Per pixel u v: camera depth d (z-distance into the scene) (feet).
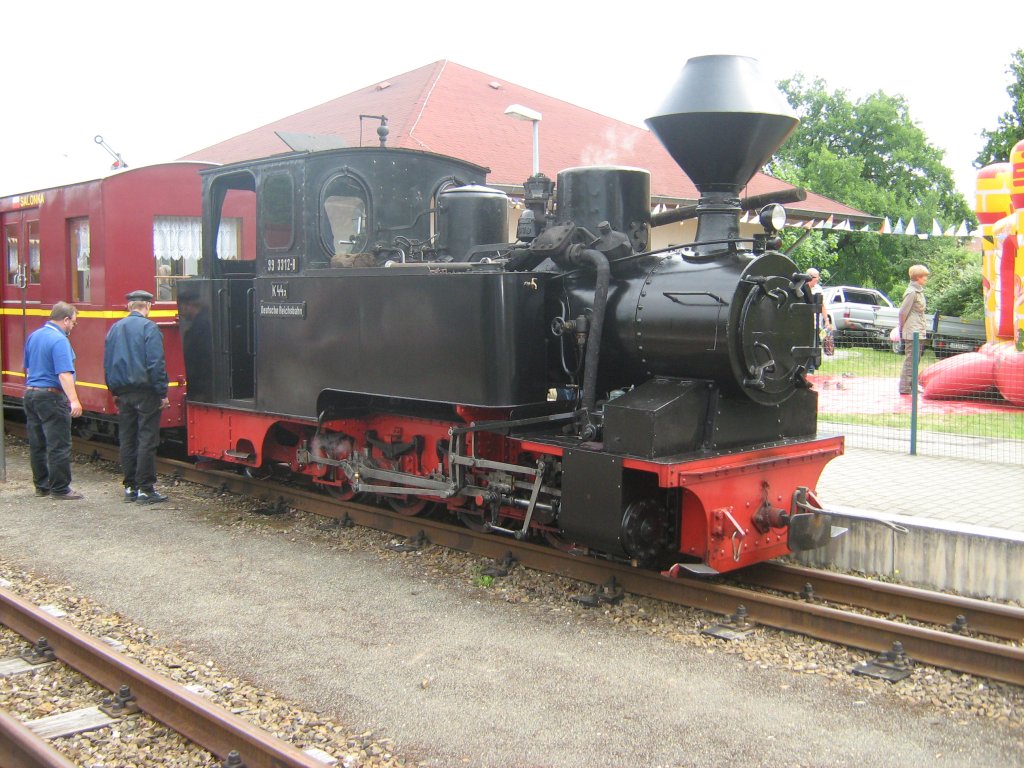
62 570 20.21
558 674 14.67
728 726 12.90
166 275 32.68
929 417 37.63
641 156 62.34
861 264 126.31
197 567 20.51
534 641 16.10
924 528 19.13
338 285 21.79
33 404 27.12
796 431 19.60
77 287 33.78
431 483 20.65
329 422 22.93
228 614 17.43
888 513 21.25
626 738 12.52
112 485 29.78
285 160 23.22
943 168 145.59
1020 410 38.73
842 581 18.06
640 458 16.40
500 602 18.19
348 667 14.93
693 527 17.57
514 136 58.18
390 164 23.59
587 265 18.49
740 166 17.97
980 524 20.56
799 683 14.40
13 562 20.84
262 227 24.38
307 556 21.42
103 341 31.63
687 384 17.47
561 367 19.53
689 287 17.30
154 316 31.58
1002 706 13.55
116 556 21.36
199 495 27.99
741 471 17.29
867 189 129.59
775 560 20.39
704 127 17.34
